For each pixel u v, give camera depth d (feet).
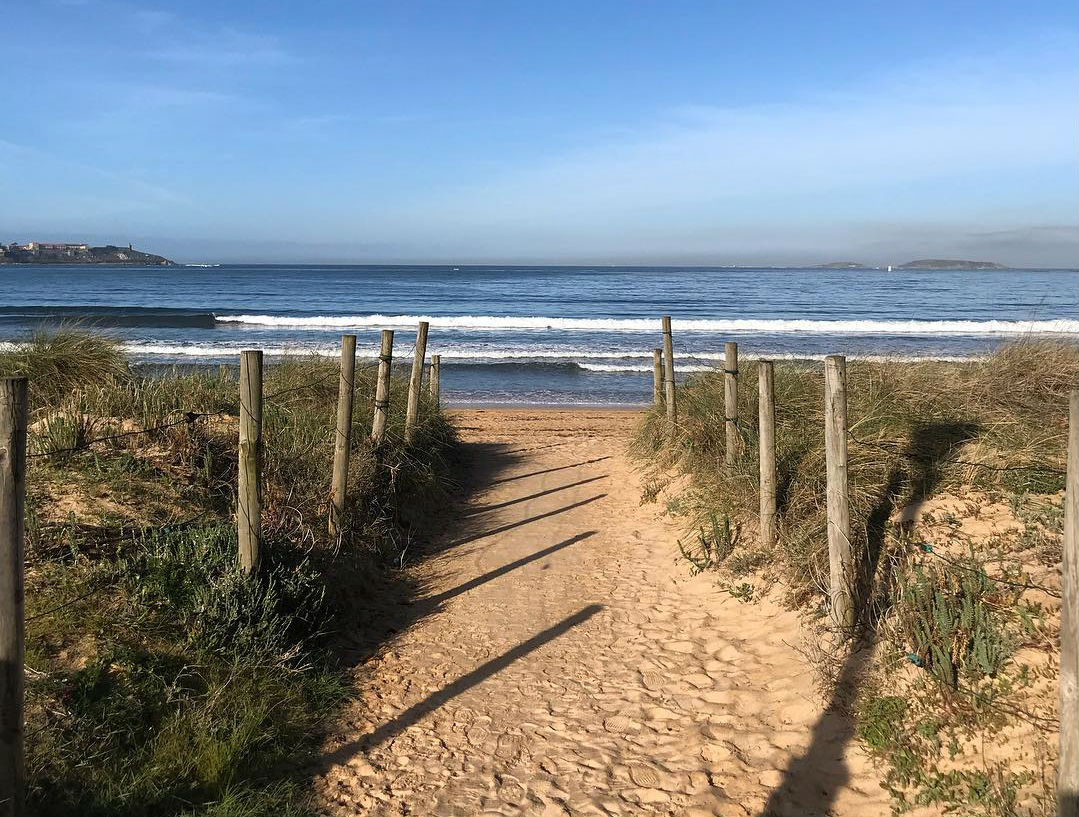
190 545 16.96
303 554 18.78
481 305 163.43
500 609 19.98
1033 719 11.84
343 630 18.29
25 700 11.91
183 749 12.26
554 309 154.20
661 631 18.30
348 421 21.58
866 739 12.91
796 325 115.14
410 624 19.20
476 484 33.91
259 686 14.34
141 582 15.43
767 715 14.25
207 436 23.66
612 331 116.06
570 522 27.78
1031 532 16.57
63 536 16.65
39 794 10.63
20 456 9.59
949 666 13.08
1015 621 13.89
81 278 297.33
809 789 12.15
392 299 180.96
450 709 14.99
